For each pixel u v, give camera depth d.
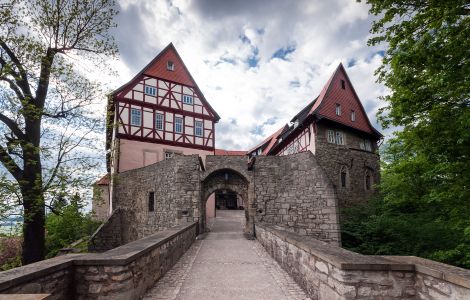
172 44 22.86
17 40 8.09
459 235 11.12
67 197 8.45
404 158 10.05
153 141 20.67
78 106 9.20
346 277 3.23
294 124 22.64
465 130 5.95
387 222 13.40
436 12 5.55
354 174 19.31
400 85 6.59
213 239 11.62
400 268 3.22
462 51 5.44
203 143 22.84
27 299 1.98
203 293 4.57
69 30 9.22
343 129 19.56
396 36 6.19
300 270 4.92
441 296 2.83
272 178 13.91
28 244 8.33
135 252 4.04
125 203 17.67
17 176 8.26
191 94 22.95
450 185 7.62
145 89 21.03
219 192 31.97
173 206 13.90
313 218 13.17
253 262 7.01
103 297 3.53
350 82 21.73
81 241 16.86
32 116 8.21
